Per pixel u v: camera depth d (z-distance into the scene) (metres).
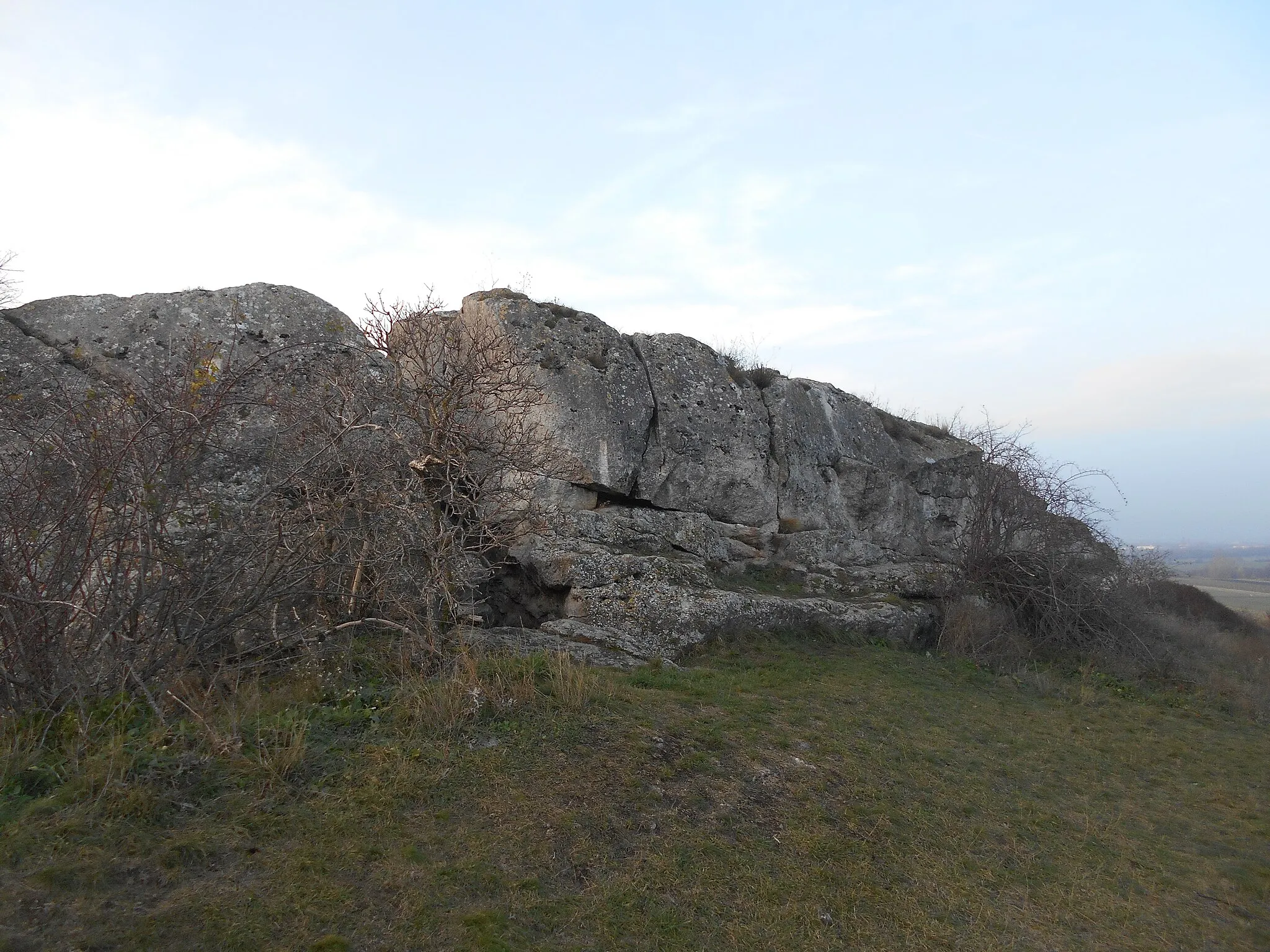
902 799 5.85
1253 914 5.15
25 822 3.88
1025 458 14.03
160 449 5.64
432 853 4.20
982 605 12.52
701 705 6.89
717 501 12.54
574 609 9.22
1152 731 9.09
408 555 7.00
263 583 5.94
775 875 4.60
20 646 4.89
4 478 5.18
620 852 4.51
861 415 15.53
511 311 11.32
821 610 10.74
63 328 9.40
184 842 3.89
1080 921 4.73
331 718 5.35
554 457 8.78
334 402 7.73
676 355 12.70
